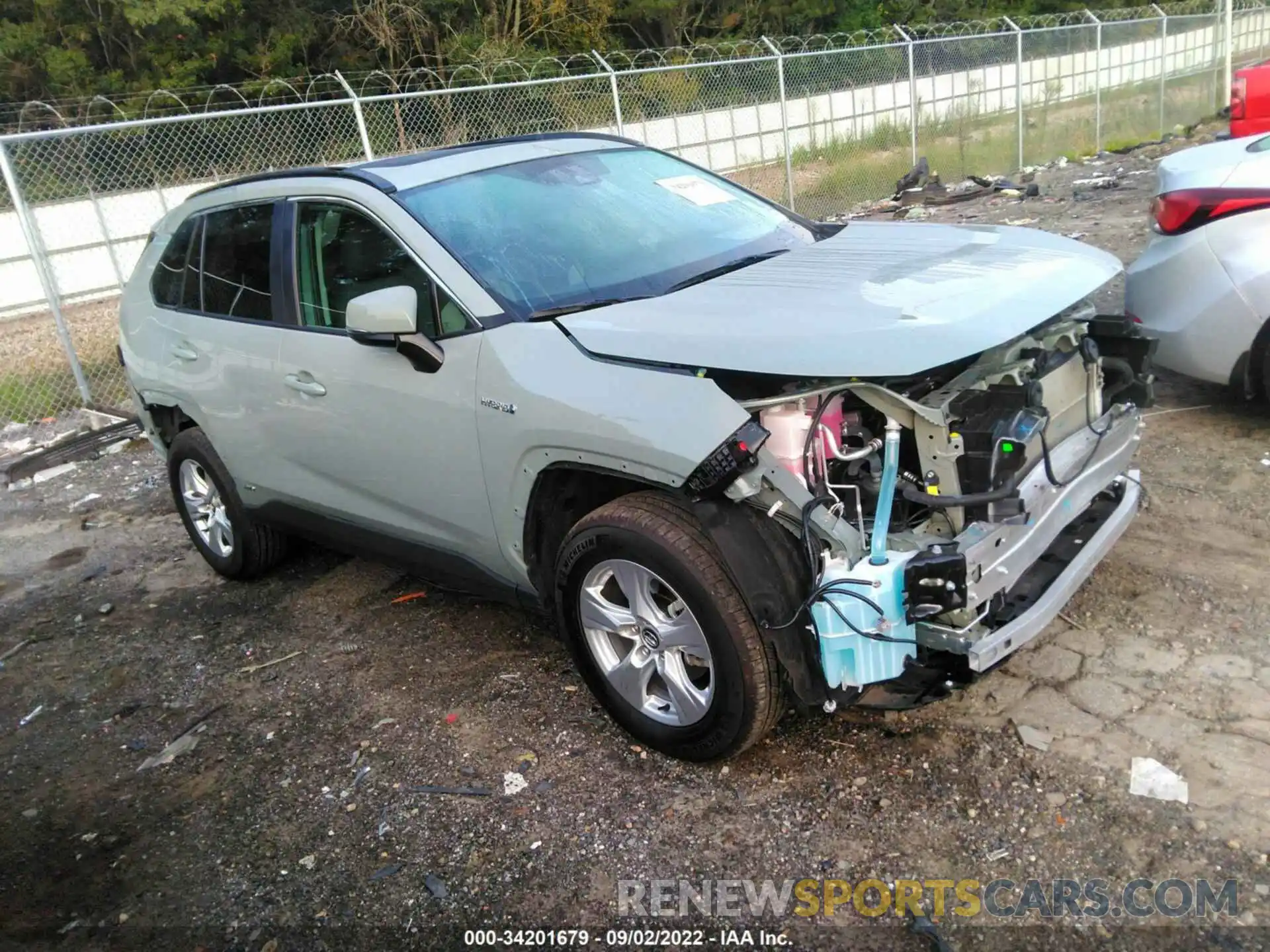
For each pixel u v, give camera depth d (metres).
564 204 3.90
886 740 3.20
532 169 4.06
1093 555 3.16
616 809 3.09
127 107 24.31
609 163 4.31
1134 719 3.12
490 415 3.28
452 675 4.00
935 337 2.66
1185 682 3.25
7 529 6.48
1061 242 3.55
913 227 4.07
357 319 3.27
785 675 2.92
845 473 2.99
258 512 4.70
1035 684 3.35
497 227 3.68
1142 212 10.59
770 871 2.78
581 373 3.06
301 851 3.12
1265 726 3.02
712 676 2.95
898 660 2.78
